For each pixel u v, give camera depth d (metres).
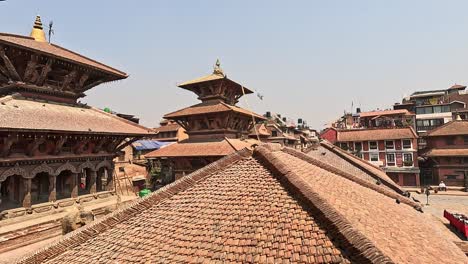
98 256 7.03
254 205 7.20
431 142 60.88
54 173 22.38
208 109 34.34
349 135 66.62
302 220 6.29
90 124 24.69
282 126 90.56
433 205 45.56
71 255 7.46
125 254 6.79
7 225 18.50
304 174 8.79
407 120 74.94
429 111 75.50
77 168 24.55
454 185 57.66
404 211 10.91
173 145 36.03
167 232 7.16
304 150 28.95
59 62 24.19
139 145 61.88
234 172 9.10
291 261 5.29
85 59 28.25
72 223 14.77
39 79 23.70
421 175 64.19
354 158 28.55
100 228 8.12
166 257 6.26
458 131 57.44
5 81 24.03
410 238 7.30
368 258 4.86
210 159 31.56
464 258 7.76
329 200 7.25
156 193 8.88
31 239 18.78
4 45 20.08
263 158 9.14
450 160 58.25
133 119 65.00
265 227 6.36
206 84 36.09
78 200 24.31
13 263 7.70
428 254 6.59
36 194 23.86
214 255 5.93
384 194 13.38
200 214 7.46
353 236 5.37
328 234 5.77
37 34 27.38
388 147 62.34
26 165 20.25
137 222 8.02
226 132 34.25
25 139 19.70
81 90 28.59
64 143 23.62
